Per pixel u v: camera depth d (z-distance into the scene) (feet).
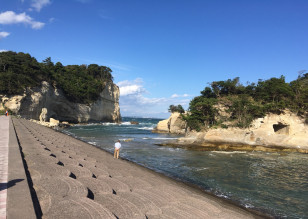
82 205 15.79
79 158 40.70
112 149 96.73
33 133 71.97
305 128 122.31
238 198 41.19
